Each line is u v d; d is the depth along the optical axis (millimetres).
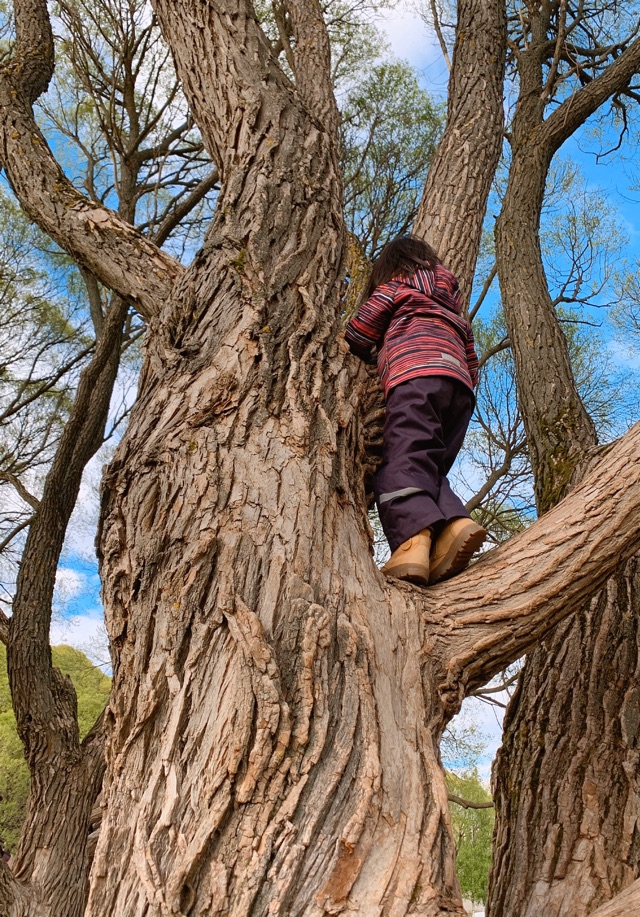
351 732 1271
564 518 1718
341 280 2061
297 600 1389
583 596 1675
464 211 2801
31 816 4246
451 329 2119
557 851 2076
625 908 1067
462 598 1644
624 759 2193
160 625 1404
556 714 2383
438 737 1442
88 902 1200
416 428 1897
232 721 1244
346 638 1389
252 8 2424
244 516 1484
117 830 1246
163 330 1839
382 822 1188
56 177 2551
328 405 1743
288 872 1103
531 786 2277
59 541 4988
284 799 1176
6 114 2742
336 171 2262
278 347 1762
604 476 1749
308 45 2979
